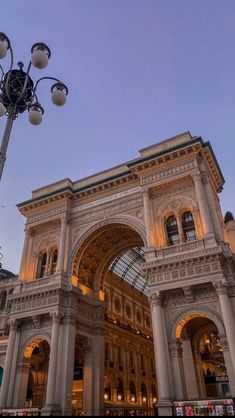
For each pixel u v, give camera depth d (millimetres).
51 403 28328
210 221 29234
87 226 37500
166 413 23250
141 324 61406
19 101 19078
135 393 51500
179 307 27609
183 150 32500
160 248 30062
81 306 36031
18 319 34469
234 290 25797
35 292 34344
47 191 42250
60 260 35844
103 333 37562
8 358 32656
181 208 31875
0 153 17188
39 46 18781
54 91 19812
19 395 30875
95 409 32344
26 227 40656
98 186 38031
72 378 30734
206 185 31719
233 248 33312
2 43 17516
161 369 25062
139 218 34219
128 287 60938
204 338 33969
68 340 31891
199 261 27094
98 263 40938
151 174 34250
